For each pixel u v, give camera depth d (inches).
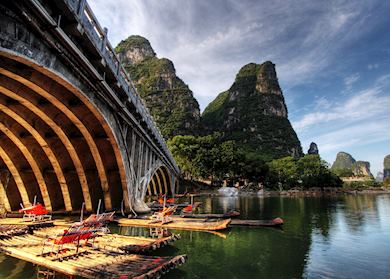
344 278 374.3
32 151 716.7
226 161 2910.9
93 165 775.7
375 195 2393.0
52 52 371.2
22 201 818.2
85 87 478.6
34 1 286.8
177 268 401.1
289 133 6304.1
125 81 621.6
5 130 618.8
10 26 288.0
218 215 879.1
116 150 680.4
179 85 6215.6
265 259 452.1
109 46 514.9
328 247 539.8
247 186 2896.2
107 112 592.7
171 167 1973.4
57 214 781.9
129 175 773.9
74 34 388.2
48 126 652.1
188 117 5438.0
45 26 330.6
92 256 388.5
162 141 1264.8
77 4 374.9
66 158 764.0
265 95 6904.5
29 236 516.7
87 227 450.3
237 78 7834.6
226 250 502.9
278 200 1797.5
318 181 2893.7
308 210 1184.2
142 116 796.6
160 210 1015.6
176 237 517.7
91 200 792.3
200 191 2723.9
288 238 609.9
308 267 417.4
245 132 6166.3
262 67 7470.5
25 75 403.2
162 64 6382.9
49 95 469.1
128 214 796.6
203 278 362.9
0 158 768.9
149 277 310.5
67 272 338.3
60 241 391.2
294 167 3225.9
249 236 619.8
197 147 3031.5
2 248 436.5
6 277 350.6
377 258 467.5
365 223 836.0
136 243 454.9
